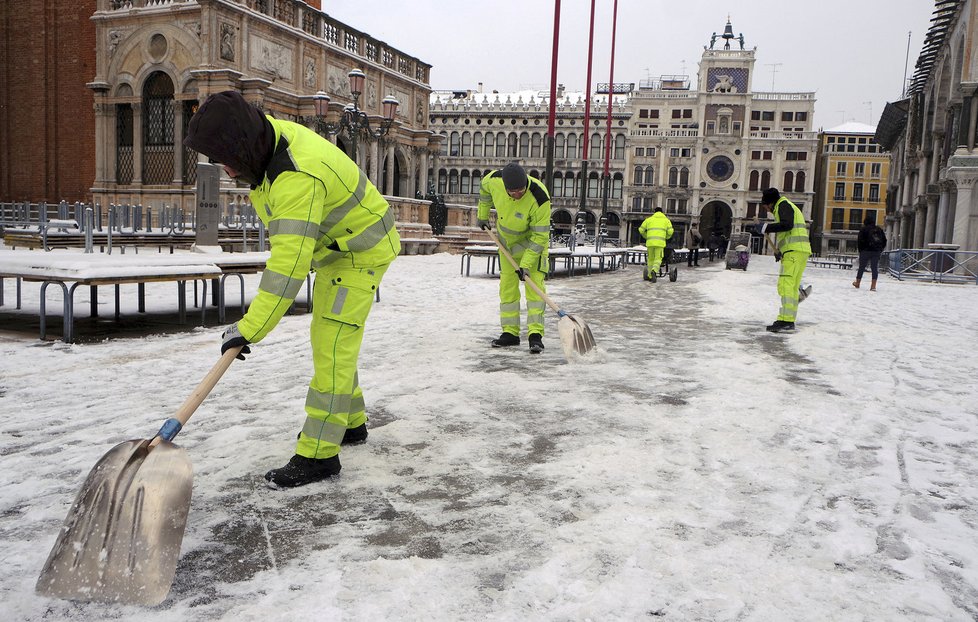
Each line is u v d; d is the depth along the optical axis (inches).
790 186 3019.2
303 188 99.7
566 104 3142.2
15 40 1153.4
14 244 544.7
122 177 1061.1
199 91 962.1
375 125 1267.2
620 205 3147.1
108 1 1034.7
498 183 249.9
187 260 279.3
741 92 2999.5
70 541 79.1
